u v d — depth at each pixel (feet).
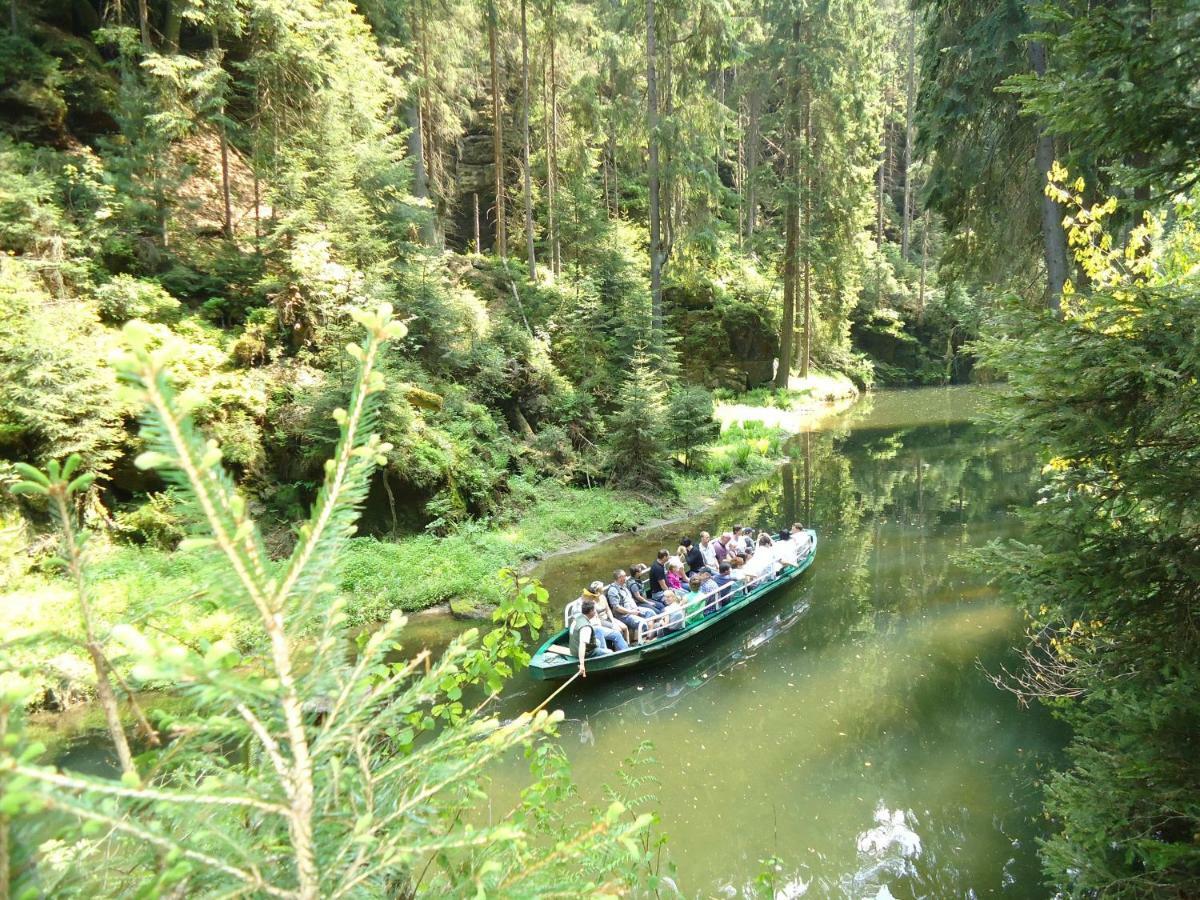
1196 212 14.78
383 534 35.29
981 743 19.31
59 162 36.86
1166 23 8.96
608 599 26.16
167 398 2.81
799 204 87.86
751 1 89.15
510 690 23.08
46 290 29.99
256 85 45.24
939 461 59.06
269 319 37.42
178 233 42.68
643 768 18.66
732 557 31.30
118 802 3.12
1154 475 9.57
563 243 82.48
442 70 74.59
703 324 91.35
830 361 112.37
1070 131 10.74
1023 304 10.69
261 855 3.51
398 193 48.70
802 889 14.11
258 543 3.14
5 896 2.66
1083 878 10.43
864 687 22.89
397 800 4.10
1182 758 9.35
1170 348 9.12
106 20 47.83
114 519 27.35
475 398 46.73
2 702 2.87
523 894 3.91
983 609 28.45
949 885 14.24
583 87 67.92
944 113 36.04
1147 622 9.93
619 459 49.01
